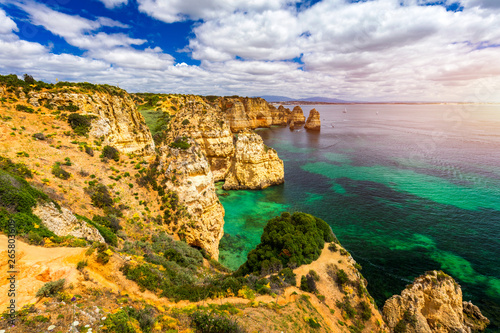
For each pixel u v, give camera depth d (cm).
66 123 3158
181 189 3188
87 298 1178
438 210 5006
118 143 3750
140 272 1531
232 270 3347
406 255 3634
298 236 2511
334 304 2070
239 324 1395
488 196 5609
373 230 4334
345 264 2409
